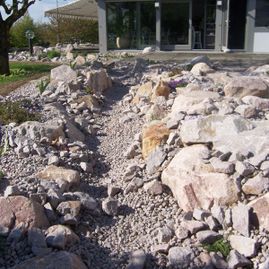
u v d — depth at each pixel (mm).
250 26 20141
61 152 5723
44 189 4535
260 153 4590
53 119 6883
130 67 12109
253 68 11273
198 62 11211
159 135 5703
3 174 4941
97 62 11766
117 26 22000
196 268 3568
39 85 9133
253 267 3557
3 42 12477
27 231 3793
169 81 8664
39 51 22406
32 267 3299
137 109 7910
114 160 5965
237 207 4023
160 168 5117
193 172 4508
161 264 3650
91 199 4543
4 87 9922
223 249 3734
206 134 5145
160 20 21359
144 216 4484
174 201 4672
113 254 3865
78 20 27797
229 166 4406
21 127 6125
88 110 8008
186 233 3967
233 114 5902
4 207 3955
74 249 3789
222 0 20406
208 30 21391
